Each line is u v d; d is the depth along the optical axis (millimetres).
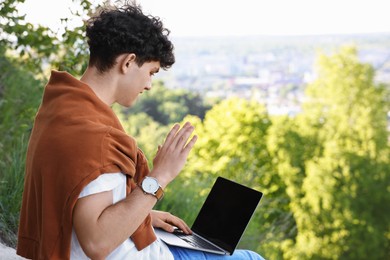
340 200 26453
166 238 1996
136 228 1688
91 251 1640
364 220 26750
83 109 1735
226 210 2105
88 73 1822
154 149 5047
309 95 31062
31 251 1779
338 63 31531
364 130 29172
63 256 1670
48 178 1672
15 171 3318
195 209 4410
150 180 1724
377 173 27719
